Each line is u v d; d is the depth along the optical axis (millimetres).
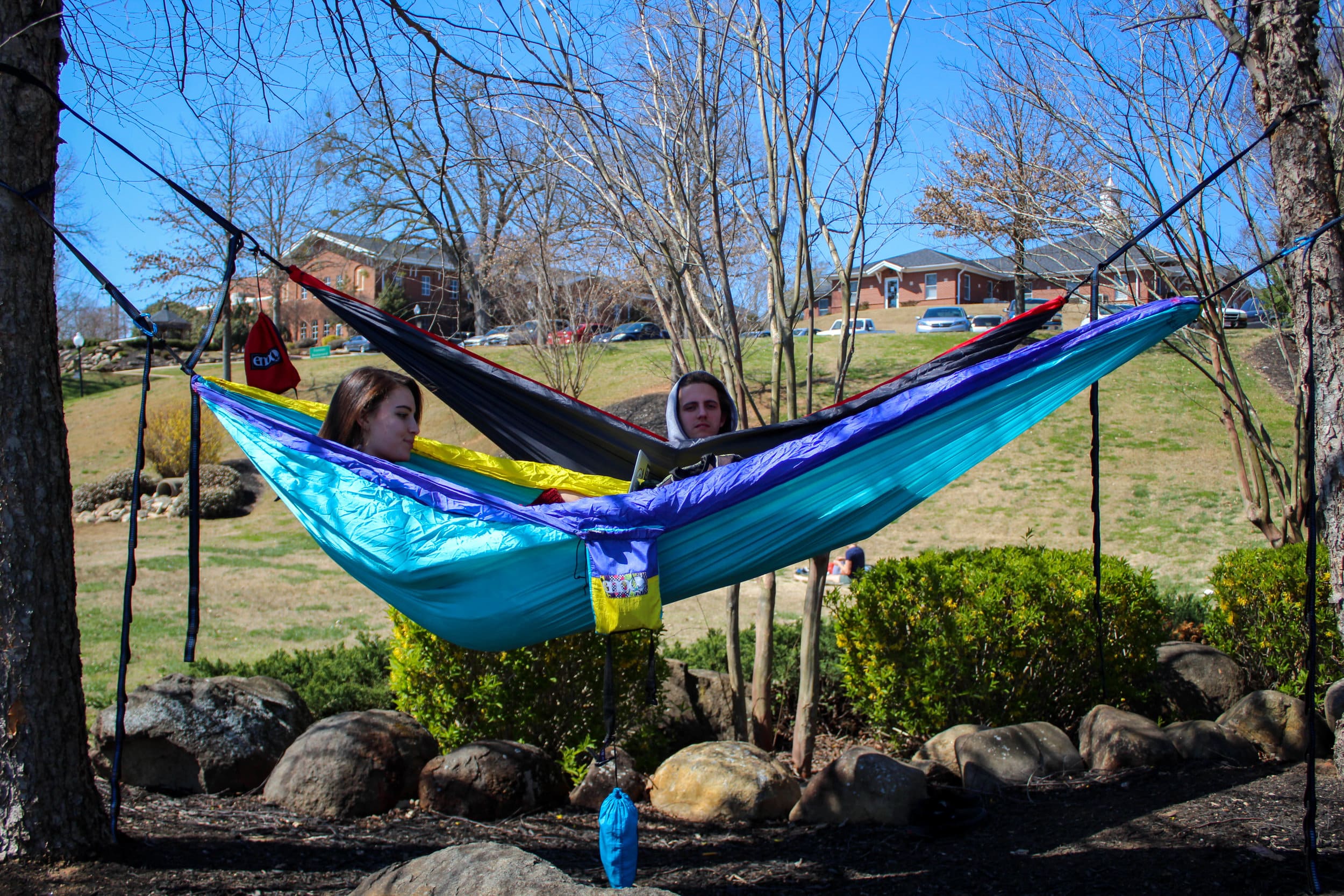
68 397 34781
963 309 40219
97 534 19438
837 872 4027
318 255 24688
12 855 3461
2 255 3557
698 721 6617
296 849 4031
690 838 4602
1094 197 7246
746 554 3480
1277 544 7789
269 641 10188
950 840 4371
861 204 5781
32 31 3635
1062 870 3809
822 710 7176
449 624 3428
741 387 6004
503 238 12539
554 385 18578
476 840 4414
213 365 37625
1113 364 3658
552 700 5629
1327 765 5008
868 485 3531
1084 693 6207
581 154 5934
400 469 3412
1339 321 4375
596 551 3270
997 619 6023
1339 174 5551
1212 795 4625
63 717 3600
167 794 4773
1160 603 6664
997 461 20625
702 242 6559
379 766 4777
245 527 19859
